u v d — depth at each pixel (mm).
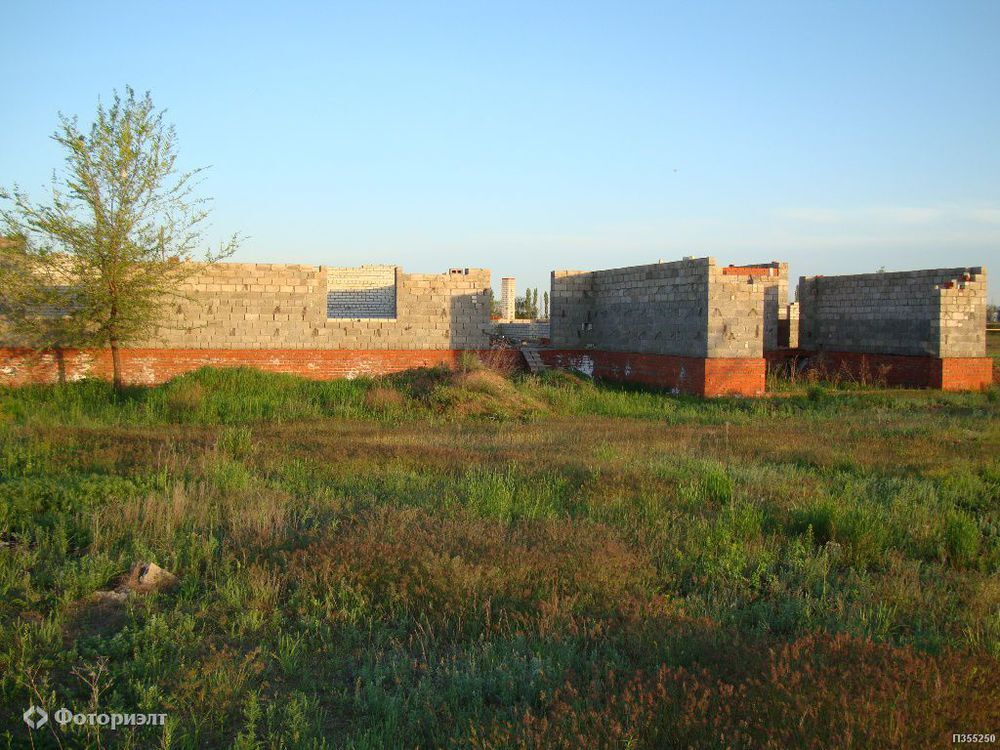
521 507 9320
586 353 27469
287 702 4820
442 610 6215
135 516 8234
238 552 7438
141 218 19703
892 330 27000
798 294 31141
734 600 6594
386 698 4750
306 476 10883
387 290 36625
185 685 4812
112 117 18859
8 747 4176
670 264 23750
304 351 23953
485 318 26297
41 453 11570
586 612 6266
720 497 9961
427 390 20828
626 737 4082
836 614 6246
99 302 19328
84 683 4941
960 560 7891
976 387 25375
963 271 25203
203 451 12312
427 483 10570
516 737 4148
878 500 10008
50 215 18719
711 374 22125
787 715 4105
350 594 6453
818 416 19391
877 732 3867
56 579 6508
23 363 20828
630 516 9016
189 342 23109
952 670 4609
